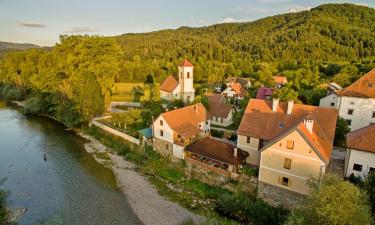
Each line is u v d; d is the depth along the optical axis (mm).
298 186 28500
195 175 37844
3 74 106688
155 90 71375
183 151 39500
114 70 74875
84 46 73250
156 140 44219
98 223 29672
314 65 122562
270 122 36062
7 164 44031
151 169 41594
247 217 28812
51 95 72750
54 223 29234
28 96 91875
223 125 56062
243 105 57438
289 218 20953
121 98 84438
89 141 55531
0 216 29109
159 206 32656
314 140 28922
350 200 18531
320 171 26953
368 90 44250
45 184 37906
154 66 122875
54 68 75625
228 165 35062
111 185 37844
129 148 48719
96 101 61062
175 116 43969
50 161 45438
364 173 28906
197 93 88625
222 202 30844
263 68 124250
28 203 33188
